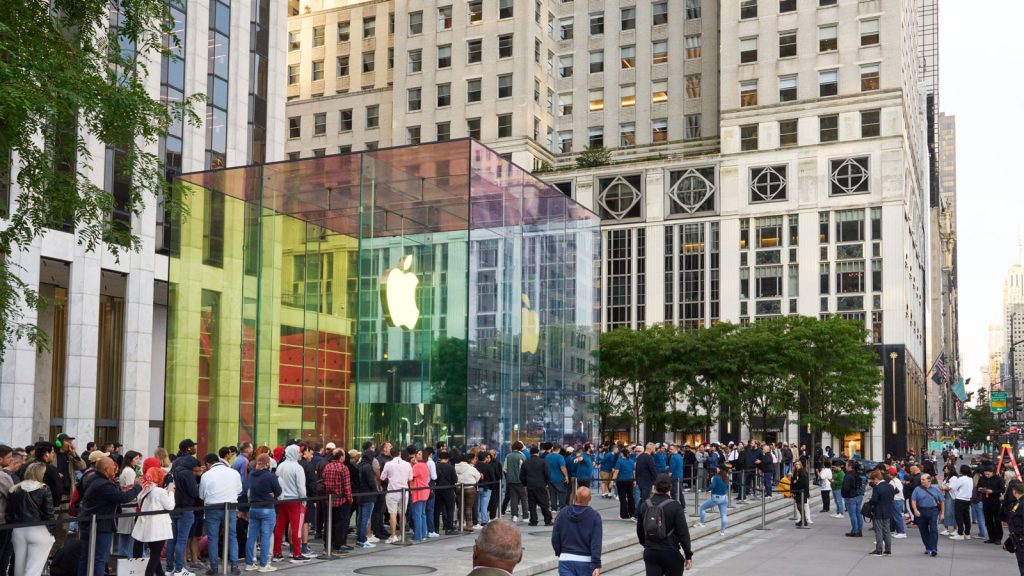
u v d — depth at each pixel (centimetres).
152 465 1514
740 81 7869
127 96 1342
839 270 7412
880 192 7344
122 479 1407
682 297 7862
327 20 9075
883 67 7425
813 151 7575
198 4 4031
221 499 1419
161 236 3816
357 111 8794
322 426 2852
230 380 2650
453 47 8375
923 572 1788
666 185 8025
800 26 7725
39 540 1165
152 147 3738
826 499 3195
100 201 1370
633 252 8069
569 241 3059
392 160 2506
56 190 1345
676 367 5397
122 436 3588
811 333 5331
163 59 3812
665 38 8494
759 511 2973
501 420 2517
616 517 2531
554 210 2950
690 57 8394
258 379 2633
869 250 7338
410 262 2464
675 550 1152
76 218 1388
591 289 3228
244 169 2688
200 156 4019
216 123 4162
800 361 5334
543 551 1747
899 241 7250
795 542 2284
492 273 2516
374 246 2519
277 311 2712
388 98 8688
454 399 2355
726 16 7975
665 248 7975
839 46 7581
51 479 1496
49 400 3822
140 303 3659
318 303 2858
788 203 7606
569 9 8862
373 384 2467
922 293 10756
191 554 1516
